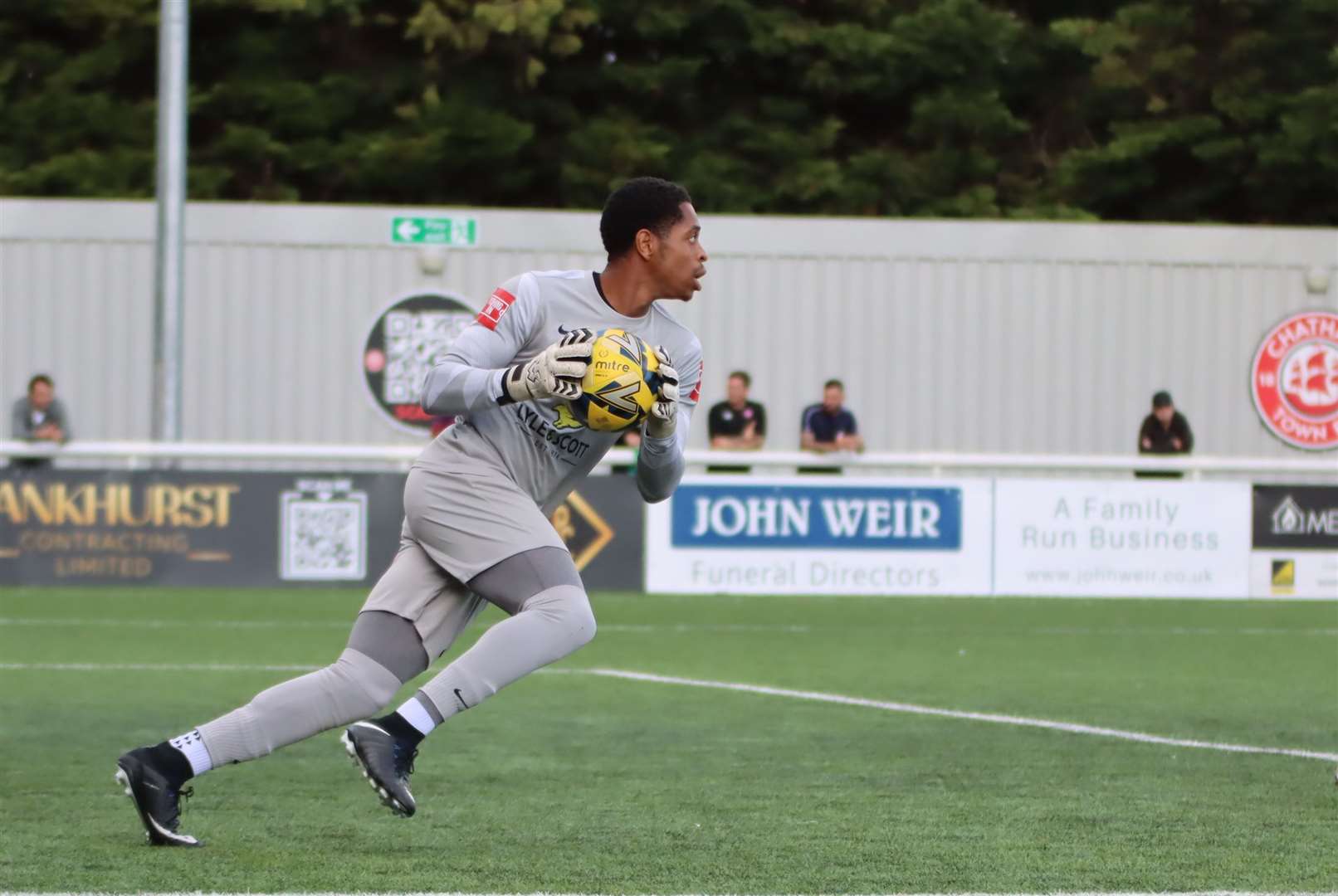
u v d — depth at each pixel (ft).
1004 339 236.02
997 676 124.47
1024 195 324.80
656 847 62.69
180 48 199.31
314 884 55.47
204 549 180.65
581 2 305.32
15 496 179.93
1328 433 240.94
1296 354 240.12
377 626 58.18
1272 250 239.09
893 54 314.76
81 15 307.17
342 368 229.66
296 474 181.57
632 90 314.14
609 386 54.90
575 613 57.00
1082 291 237.04
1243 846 63.21
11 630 151.33
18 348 228.22
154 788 58.95
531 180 315.78
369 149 301.63
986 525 188.85
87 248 228.22
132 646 139.13
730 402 204.13
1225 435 239.91
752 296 233.14
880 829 66.54
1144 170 320.50
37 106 306.55
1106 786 77.05
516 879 56.80
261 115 311.06
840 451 196.13
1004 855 61.36
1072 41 319.88
